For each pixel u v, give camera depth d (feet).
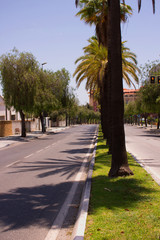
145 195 19.47
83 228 13.61
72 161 40.01
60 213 17.66
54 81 144.87
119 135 26.73
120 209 16.52
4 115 157.07
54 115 241.96
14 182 26.73
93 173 28.27
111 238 12.44
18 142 82.64
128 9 56.85
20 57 95.86
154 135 107.04
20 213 17.67
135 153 47.47
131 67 81.25
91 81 94.63
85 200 18.37
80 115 384.68
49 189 23.90
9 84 93.20
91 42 74.54
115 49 26.86
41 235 14.32
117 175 26.32
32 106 96.73
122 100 26.99
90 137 97.66
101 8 57.57
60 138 96.48
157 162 36.88
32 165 36.99
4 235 14.32
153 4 29.07
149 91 128.67
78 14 60.90
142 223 14.12
